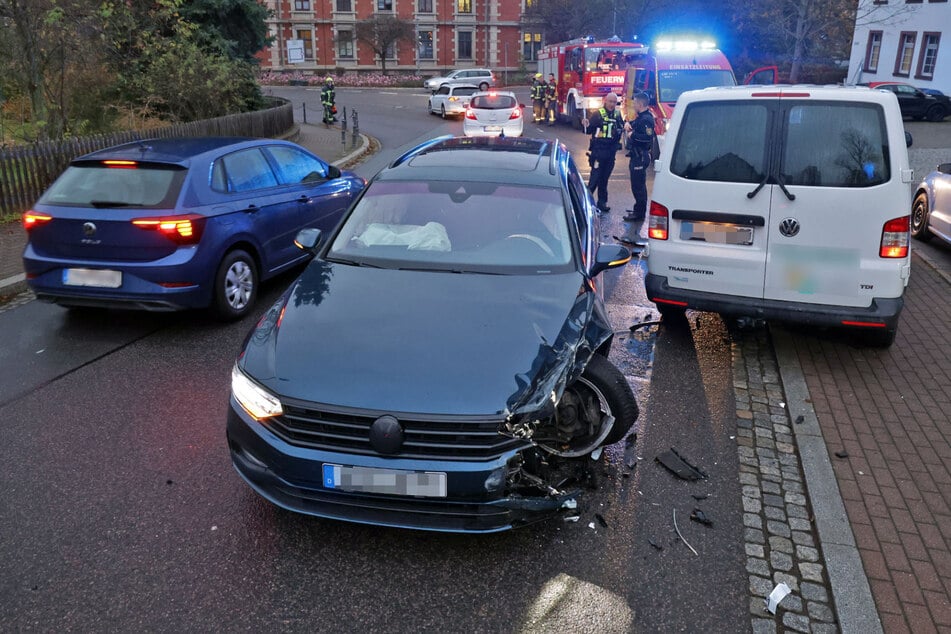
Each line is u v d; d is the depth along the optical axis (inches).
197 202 241.8
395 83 2100.1
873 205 201.3
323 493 129.5
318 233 191.8
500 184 196.7
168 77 741.3
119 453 169.2
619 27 1637.6
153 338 243.8
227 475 160.6
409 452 125.6
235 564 132.2
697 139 217.9
